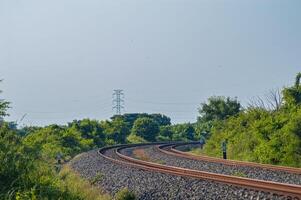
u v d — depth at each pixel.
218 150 78.06
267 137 63.62
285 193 26.14
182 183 33.41
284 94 72.56
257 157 61.00
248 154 64.94
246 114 82.19
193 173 41.88
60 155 63.16
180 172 43.19
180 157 65.94
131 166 48.28
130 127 189.62
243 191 28.20
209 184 31.72
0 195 23.03
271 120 65.06
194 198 28.16
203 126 141.12
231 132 80.62
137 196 31.11
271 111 76.44
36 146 37.50
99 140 131.12
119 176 42.00
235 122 83.75
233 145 73.94
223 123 90.88
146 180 37.22
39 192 25.06
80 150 95.00
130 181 37.84
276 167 45.00
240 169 46.91
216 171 48.19
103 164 54.50
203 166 53.53
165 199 29.36
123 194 29.97
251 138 69.19
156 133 171.25
